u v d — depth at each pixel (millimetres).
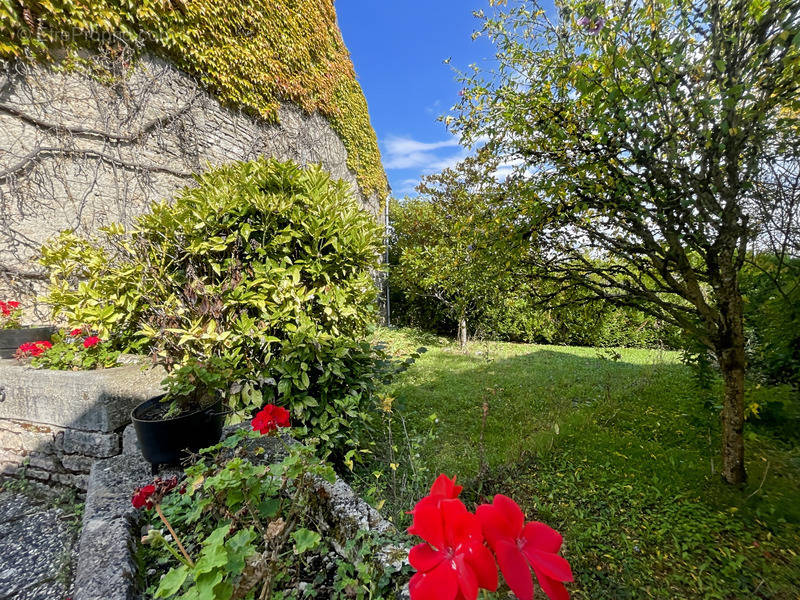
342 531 1578
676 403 4223
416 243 10938
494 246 2738
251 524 1487
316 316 3281
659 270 2457
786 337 2754
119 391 2469
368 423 3256
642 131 1851
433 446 3244
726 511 2311
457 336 10438
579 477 2744
